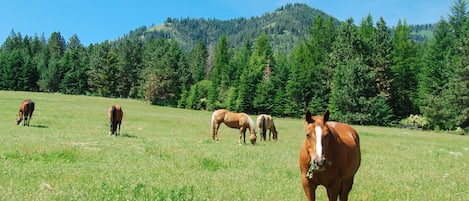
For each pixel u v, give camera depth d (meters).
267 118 29.84
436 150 27.23
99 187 9.23
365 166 16.36
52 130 25.64
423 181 13.07
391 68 77.88
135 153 16.27
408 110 79.00
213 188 9.95
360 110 72.38
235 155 17.31
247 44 125.75
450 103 62.97
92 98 91.75
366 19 95.19
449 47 74.19
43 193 8.47
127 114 50.19
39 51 152.88
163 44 145.62
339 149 7.64
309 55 91.44
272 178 12.20
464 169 17.42
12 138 18.77
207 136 29.44
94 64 119.88
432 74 73.44
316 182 7.71
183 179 11.10
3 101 52.66
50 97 77.12
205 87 98.94
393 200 9.92
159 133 29.64
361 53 80.81
